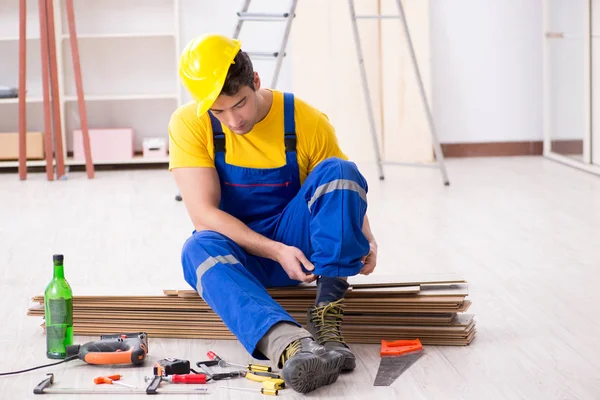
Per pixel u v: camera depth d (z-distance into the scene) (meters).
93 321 3.04
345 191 2.60
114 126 7.71
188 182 2.79
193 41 2.63
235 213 2.89
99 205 5.80
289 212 2.80
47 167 6.87
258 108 2.75
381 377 2.60
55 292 2.80
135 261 4.27
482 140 7.57
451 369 2.67
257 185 2.85
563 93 7.09
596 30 6.46
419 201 5.69
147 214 5.47
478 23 7.43
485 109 7.54
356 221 2.61
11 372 2.69
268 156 2.83
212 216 2.74
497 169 6.92
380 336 2.92
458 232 4.75
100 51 7.62
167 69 7.68
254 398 2.46
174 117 2.84
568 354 2.80
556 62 7.18
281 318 2.52
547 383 2.55
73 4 7.27
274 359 2.51
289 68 7.57
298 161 2.85
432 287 3.01
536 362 2.73
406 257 4.22
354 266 2.64
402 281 3.01
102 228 5.07
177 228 5.05
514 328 3.08
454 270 3.96
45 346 2.95
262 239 2.72
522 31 7.45
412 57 6.22
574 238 4.54
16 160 7.27
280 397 2.46
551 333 3.02
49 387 2.55
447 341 2.89
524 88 7.52
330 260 2.61
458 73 7.48
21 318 3.29
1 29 7.52
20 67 6.83
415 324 2.92
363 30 7.30
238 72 2.54
